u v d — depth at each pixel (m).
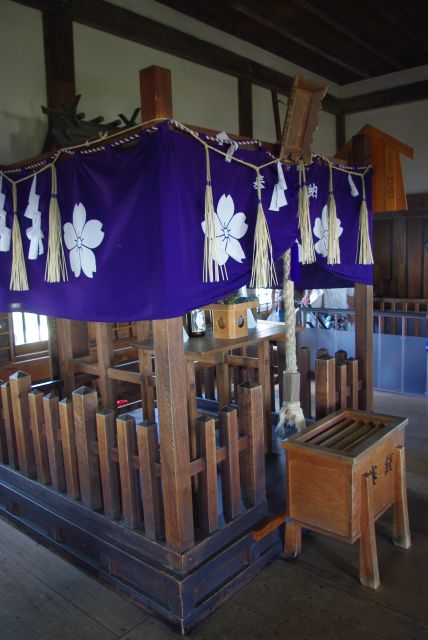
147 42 3.85
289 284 2.52
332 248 2.66
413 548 2.60
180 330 2.00
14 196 2.61
